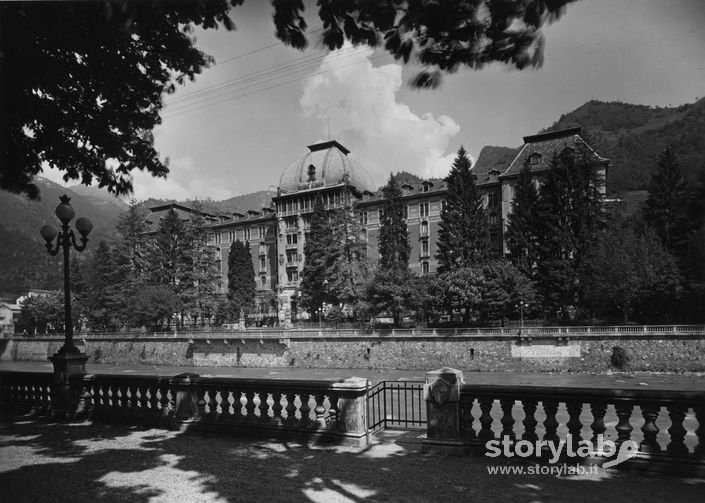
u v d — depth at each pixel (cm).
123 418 1074
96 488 659
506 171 6506
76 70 852
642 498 591
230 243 9625
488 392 777
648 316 4569
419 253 7550
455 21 509
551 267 5119
